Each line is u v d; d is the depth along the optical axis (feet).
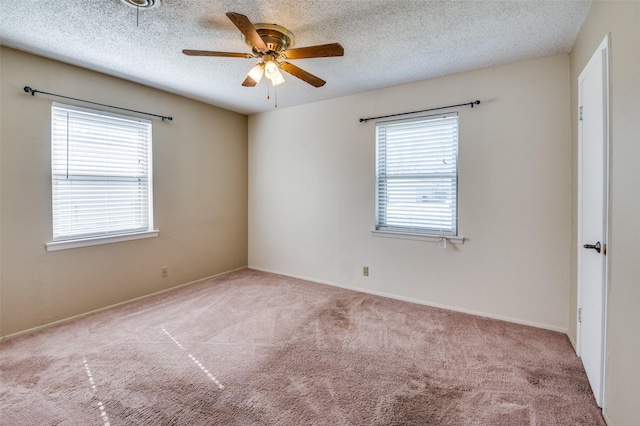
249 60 8.75
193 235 12.90
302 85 10.94
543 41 7.69
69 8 6.24
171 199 11.99
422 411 5.40
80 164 9.46
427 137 10.51
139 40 7.64
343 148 12.33
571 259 8.15
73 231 9.36
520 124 8.88
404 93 10.79
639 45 4.12
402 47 8.04
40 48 8.04
